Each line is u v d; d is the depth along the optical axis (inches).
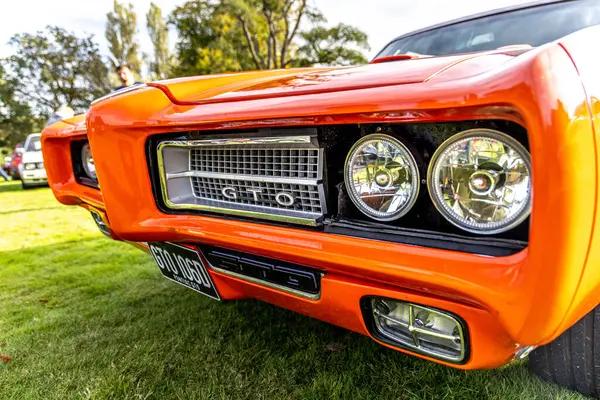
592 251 33.1
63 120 90.5
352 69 54.6
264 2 738.8
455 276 36.1
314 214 47.6
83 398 62.1
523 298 33.2
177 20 956.6
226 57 910.4
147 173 59.9
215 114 50.0
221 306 91.7
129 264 133.6
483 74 35.1
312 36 797.9
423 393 58.7
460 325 39.0
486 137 35.8
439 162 38.5
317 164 46.8
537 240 32.0
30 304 101.5
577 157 30.7
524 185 34.5
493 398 56.3
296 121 44.1
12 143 1668.3
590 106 32.3
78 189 84.3
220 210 55.6
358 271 41.9
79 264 135.7
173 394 61.9
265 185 52.2
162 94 59.3
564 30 81.9
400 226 42.4
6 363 73.2
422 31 103.4
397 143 40.7
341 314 47.1
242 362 69.0
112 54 1509.6
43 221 223.5
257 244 49.3
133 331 83.1
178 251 63.6
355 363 66.6
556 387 56.3
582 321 47.8
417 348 43.2
